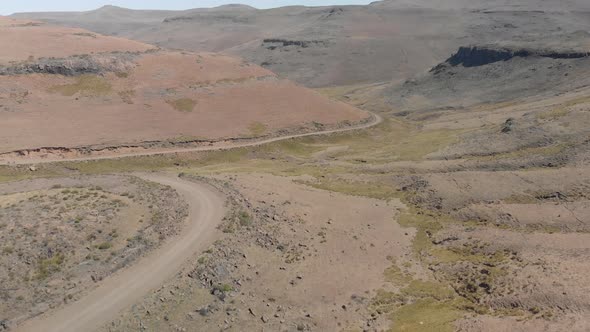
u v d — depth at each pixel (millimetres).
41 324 36281
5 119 100812
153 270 44000
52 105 109375
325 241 56375
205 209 58469
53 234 44062
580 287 42406
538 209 65125
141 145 104500
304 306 43469
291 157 112188
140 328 37094
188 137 111938
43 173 88500
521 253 52719
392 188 80188
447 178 78562
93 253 44031
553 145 90375
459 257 54500
